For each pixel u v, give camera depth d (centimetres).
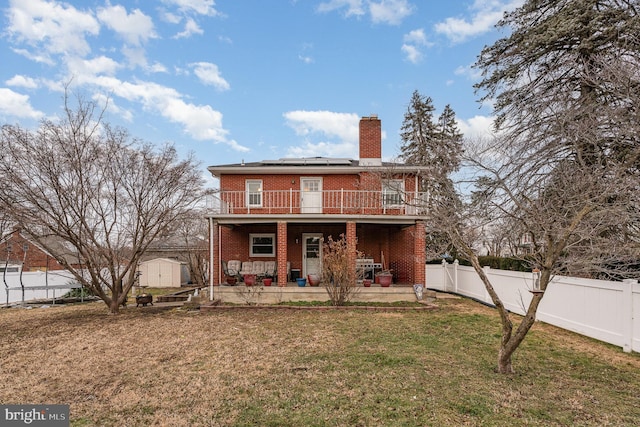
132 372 576
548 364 582
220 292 1311
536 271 920
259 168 1528
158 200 1150
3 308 1364
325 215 1302
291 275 1570
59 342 779
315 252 1584
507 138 1019
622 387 486
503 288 1119
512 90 1202
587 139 670
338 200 1558
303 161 1686
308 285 1434
